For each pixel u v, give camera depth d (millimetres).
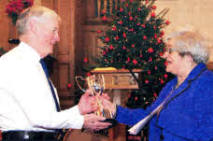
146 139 4262
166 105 2447
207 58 2471
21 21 2367
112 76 3812
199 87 2354
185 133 2293
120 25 4273
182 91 2404
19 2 3816
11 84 2195
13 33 5102
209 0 6328
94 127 2434
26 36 2352
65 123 2248
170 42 2518
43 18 2354
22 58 2283
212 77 2391
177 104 2379
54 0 5715
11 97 2215
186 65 2471
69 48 5750
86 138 3438
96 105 2502
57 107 2430
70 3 5746
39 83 2236
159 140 2553
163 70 4188
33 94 2188
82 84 4594
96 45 6367
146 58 4207
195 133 2277
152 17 4418
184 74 2496
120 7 4387
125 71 3801
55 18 2418
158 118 2449
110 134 3836
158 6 6375
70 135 3328
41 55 2381
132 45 4098
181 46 2441
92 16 6562
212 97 2307
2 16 5098
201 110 2295
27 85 2197
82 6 6359
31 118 2158
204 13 6324
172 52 2492
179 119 2330
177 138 2342
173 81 2697
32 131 2236
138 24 4234
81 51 6219
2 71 2234
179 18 6348
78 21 6082
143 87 4141
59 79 5719
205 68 2475
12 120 2223
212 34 6277
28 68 2246
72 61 5723
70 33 5766
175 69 2504
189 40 2441
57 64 5723
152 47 4199
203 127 2271
